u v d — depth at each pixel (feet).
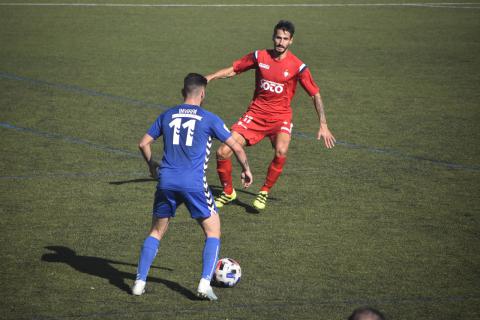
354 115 151.84
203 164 69.82
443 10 307.58
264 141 133.90
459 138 134.51
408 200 101.50
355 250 83.30
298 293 71.46
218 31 253.44
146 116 148.56
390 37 247.70
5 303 68.03
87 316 65.67
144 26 261.44
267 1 329.93
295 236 87.71
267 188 96.78
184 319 65.46
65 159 118.83
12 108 151.33
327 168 116.78
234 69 100.07
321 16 290.35
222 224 91.86
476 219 94.07
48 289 71.46
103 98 162.50
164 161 70.23
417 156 123.34
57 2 313.73
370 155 123.75
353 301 69.77
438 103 161.99
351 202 100.68
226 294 71.10
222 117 149.07
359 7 314.96
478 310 68.28
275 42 96.43
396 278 75.46
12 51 212.43
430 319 66.23
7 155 119.96
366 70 197.26
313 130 140.46
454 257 81.51
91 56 208.95
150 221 92.22
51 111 150.00
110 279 74.23
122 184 107.24
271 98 98.63
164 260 79.77
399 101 163.94
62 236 86.22
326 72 194.49
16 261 78.28
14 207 96.02
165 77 184.96
